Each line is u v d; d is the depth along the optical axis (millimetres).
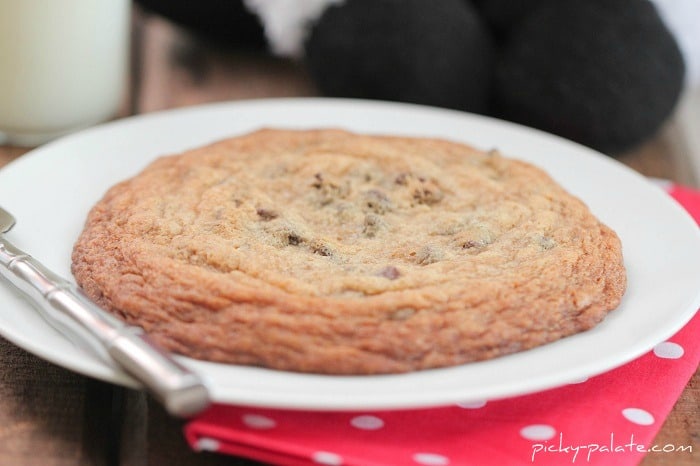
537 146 568
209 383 409
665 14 673
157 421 444
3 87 604
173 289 445
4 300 450
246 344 429
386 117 592
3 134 620
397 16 646
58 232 499
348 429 426
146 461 433
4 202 508
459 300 442
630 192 533
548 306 448
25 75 602
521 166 534
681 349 471
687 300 461
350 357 426
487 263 463
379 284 445
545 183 523
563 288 456
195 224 481
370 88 654
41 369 462
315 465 415
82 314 427
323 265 460
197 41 748
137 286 451
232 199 498
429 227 490
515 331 439
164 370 402
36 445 432
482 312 441
